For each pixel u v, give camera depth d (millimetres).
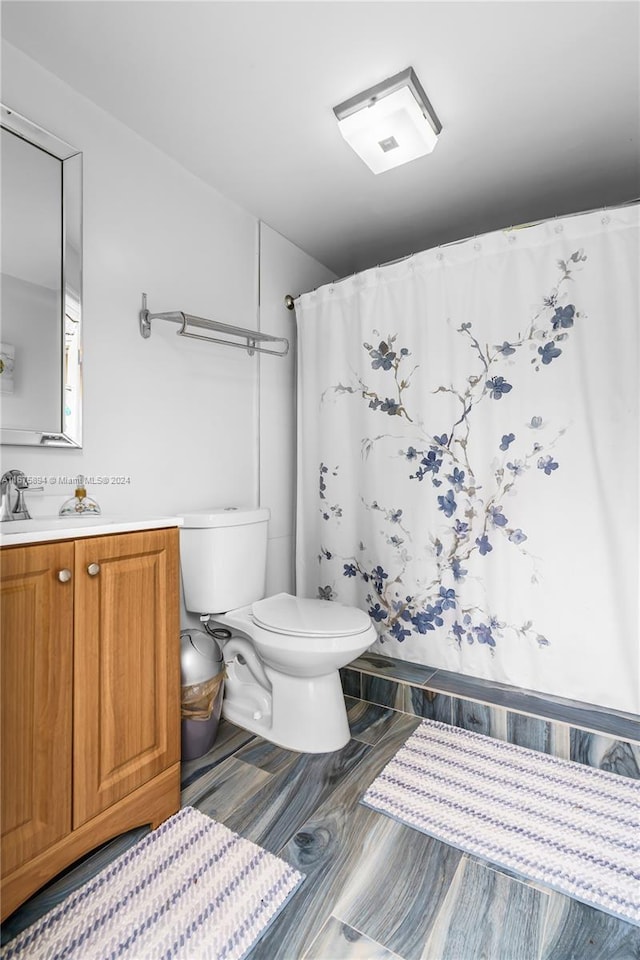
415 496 2137
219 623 1956
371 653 2273
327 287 2391
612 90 1560
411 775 1570
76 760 1119
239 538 1914
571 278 1784
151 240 1799
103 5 1257
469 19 1306
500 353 1925
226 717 1946
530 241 1861
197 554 1846
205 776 1567
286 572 2582
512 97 1589
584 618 1762
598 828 1340
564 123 1714
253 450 2332
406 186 2092
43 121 1456
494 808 1417
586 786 1511
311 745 1702
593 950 1006
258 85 1533
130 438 1724
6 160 1374
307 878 1172
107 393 1643
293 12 1281
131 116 1665
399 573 2184
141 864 1206
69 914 1069
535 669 1862
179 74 1487
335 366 2377
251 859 1224
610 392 1718
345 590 2357
